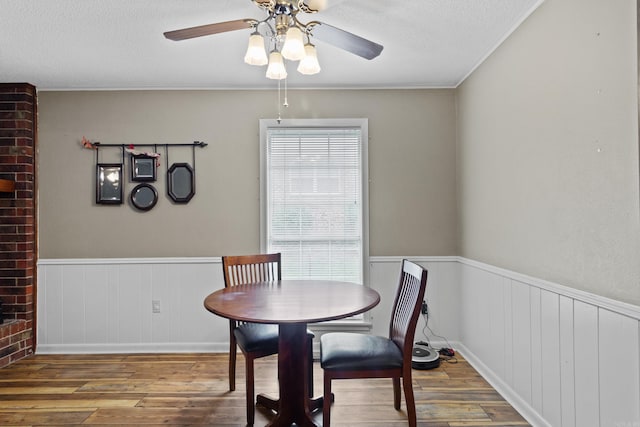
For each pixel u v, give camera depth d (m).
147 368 2.79
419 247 3.15
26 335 3.03
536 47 1.99
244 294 2.10
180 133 3.16
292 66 2.77
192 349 3.13
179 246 3.15
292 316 1.65
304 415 1.92
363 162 3.15
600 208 1.54
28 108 3.06
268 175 3.17
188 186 3.16
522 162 2.13
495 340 2.45
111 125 3.16
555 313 1.83
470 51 2.53
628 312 1.40
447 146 3.16
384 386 2.48
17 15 2.02
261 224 3.14
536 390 1.99
